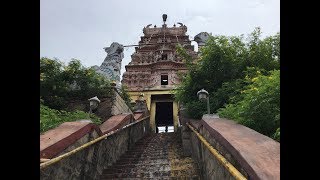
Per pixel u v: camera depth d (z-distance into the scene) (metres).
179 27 24.52
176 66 21.34
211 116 6.81
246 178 3.22
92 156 6.36
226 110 6.80
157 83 20.55
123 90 14.78
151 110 19.89
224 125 5.54
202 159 6.37
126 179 6.31
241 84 8.47
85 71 11.12
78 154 5.52
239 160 3.52
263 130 5.27
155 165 7.30
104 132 7.53
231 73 9.37
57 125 6.32
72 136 5.32
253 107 5.27
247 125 5.40
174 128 19.14
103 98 11.16
